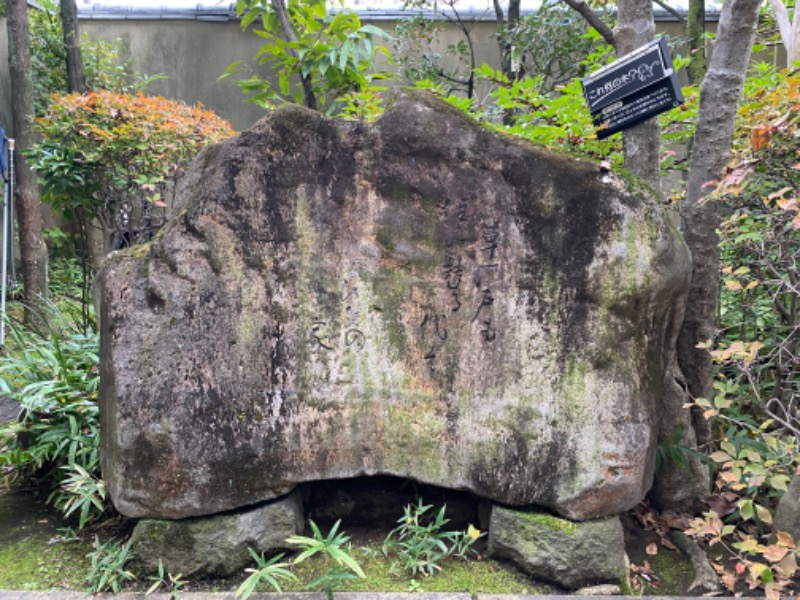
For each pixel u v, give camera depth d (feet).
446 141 8.46
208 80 26.35
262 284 8.57
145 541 8.44
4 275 18.75
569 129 12.07
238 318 8.52
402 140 8.53
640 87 9.12
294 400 8.73
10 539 9.46
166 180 16.81
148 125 15.31
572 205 8.16
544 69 21.07
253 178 8.46
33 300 18.67
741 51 9.53
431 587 8.27
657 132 10.51
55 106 15.64
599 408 8.23
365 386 8.83
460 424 8.72
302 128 8.50
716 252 9.93
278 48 14.43
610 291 8.06
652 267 7.99
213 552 8.46
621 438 8.23
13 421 12.91
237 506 8.58
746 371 8.46
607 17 19.53
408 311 8.74
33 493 10.92
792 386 11.03
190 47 26.30
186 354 8.36
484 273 8.52
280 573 7.76
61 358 11.16
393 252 8.69
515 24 20.04
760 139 7.93
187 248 8.35
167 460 8.32
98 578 8.32
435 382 8.76
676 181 21.03
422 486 10.23
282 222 8.57
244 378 8.56
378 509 10.05
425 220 8.62
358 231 8.70
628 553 9.18
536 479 8.48
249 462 8.59
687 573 8.78
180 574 8.40
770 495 9.53
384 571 8.64
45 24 24.94
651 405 8.44
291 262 8.63
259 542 8.65
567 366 8.30
